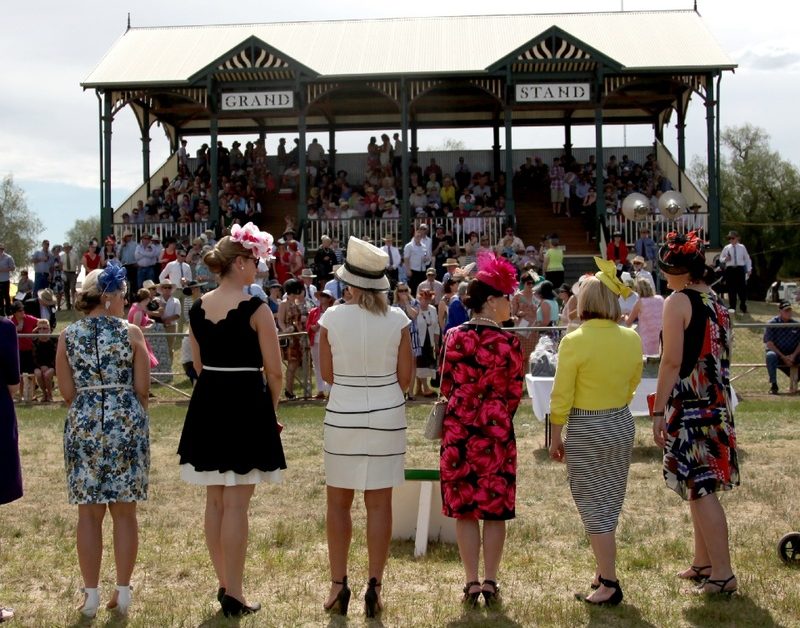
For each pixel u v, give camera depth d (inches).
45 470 413.4
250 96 1070.4
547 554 278.1
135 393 231.9
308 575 259.3
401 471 227.6
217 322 223.8
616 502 232.5
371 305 227.6
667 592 238.8
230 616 222.5
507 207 1056.8
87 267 992.2
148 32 1277.1
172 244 923.4
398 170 1182.9
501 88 1075.3
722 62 1057.5
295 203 1175.0
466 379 230.1
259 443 222.1
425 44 1176.8
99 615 227.9
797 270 2377.0
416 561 273.9
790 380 647.8
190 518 326.3
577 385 231.9
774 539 282.7
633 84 1187.3
